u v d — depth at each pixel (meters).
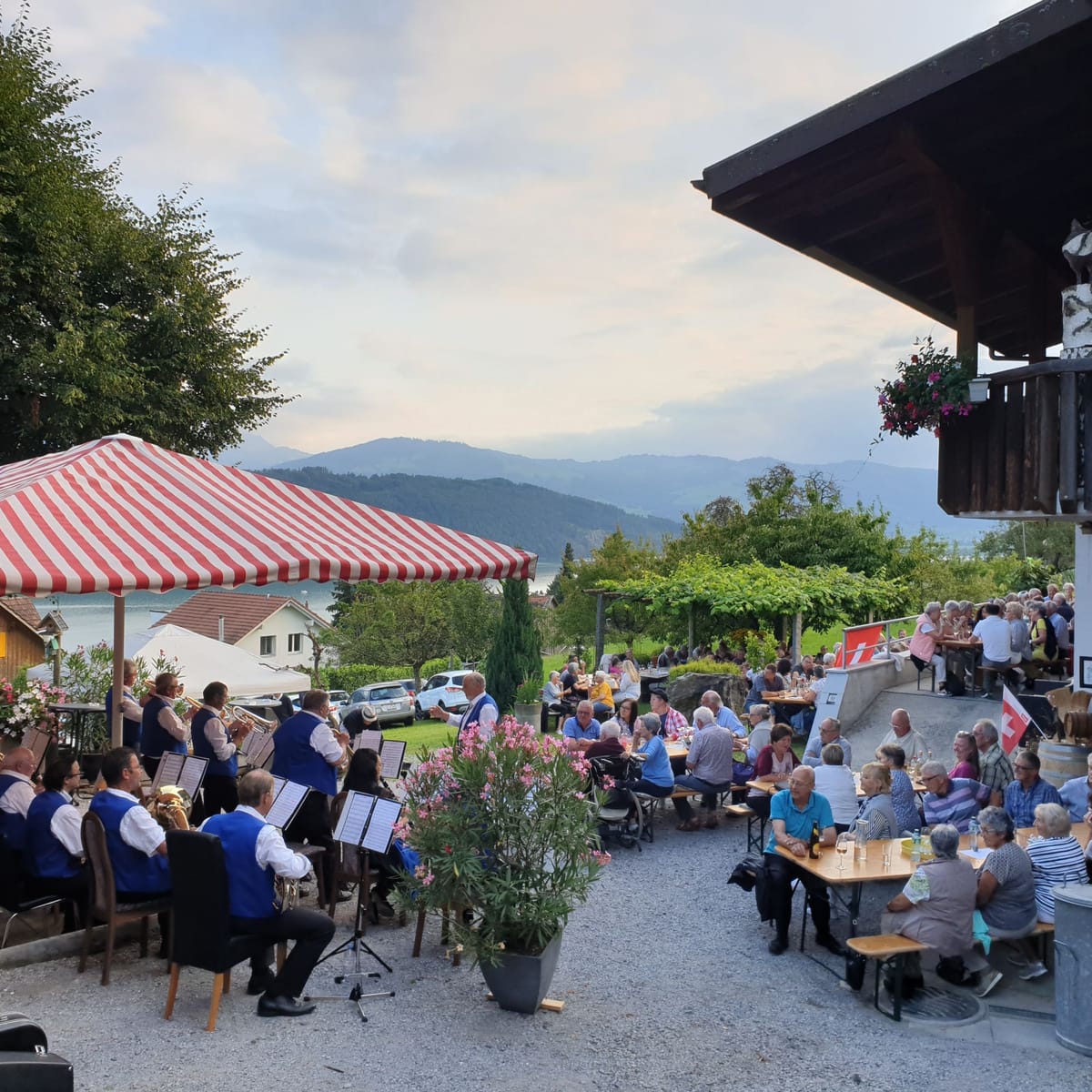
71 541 6.85
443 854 5.86
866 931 7.71
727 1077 5.23
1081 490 7.23
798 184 7.30
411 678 45.53
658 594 23.66
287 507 8.69
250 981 6.11
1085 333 7.73
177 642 16.39
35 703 12.16
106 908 6.21
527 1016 5.93
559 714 20.45
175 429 20.67
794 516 35.06
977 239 7.88
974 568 36.38
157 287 20.27
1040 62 6.24
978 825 7.70
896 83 6.46
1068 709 10.52
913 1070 5.36
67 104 19.72
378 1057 5.32
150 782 8.86
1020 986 6.68
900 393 8.08
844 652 15.29
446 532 9.41
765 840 9.92
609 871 9.41
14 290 17.66
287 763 7.73
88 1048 5.30
